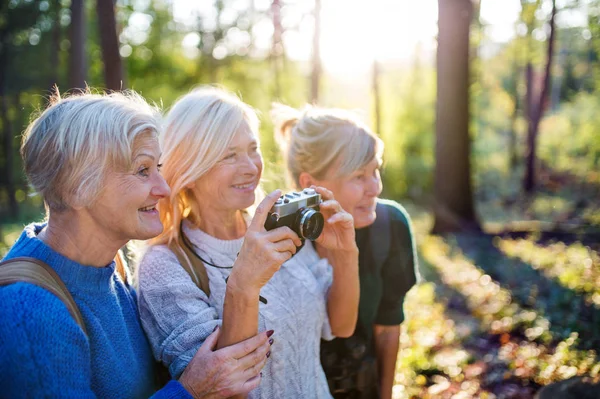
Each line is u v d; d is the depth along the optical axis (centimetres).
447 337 483
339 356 214
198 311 158
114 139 128
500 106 3209
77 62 1464
